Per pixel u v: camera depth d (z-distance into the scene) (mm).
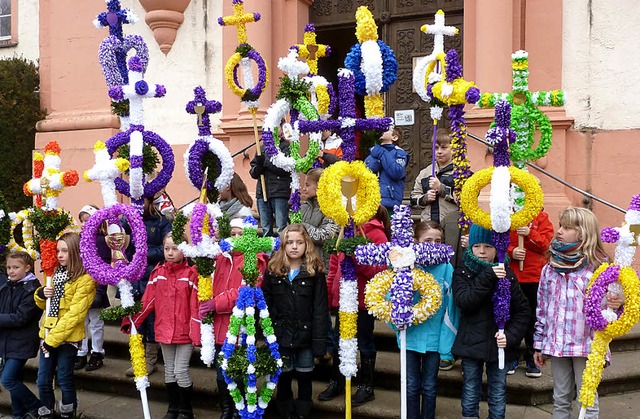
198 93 4109
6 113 7867
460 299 3629
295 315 4051
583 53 6059
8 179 7887
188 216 3857
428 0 7062
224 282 4184
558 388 3711
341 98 3771
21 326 4387
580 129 6066
